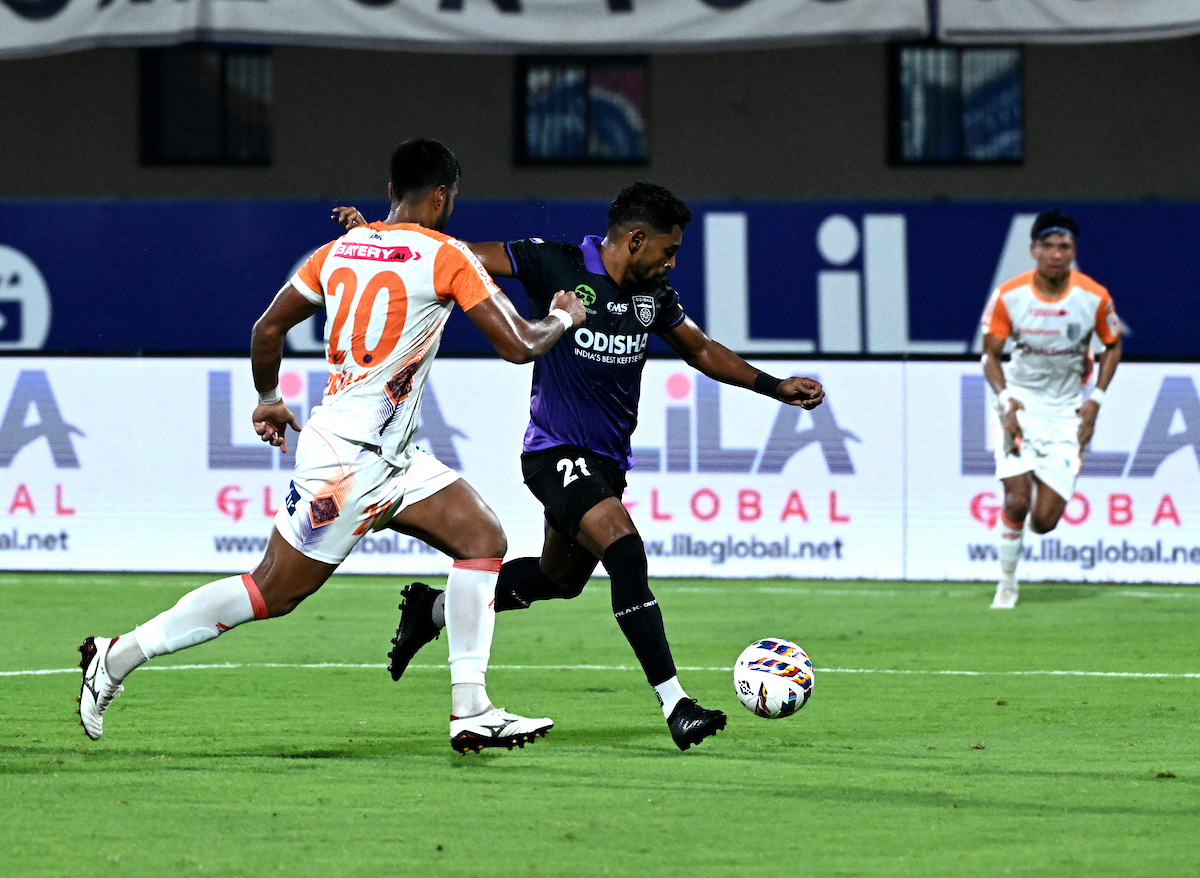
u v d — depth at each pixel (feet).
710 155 212.43
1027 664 88.74
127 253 185.78
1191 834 47.26
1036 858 44.34
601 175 213.66
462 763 58.54
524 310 160.76
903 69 210.59
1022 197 209.97
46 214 185.78
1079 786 54.39
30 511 136.67
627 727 67.46
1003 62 209.77
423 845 45.62
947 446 131.95
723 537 133.28
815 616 111.34
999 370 115.55
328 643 97.14
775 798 52.29
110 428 136.05
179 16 171.32
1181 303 180.45
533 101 215.10
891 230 181.98
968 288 181.78
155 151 217.56
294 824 48.21
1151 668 87.15
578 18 172.45
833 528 132.67
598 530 61.62
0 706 72.02
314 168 215.51
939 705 73.87
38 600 117.91
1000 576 127.54
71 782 54.54
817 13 168.25
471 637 58.54
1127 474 130.72
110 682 58.70
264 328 59.26
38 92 215.72
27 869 42.86
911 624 107.14
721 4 170.81
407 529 59.52
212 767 57.47
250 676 82.79
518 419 132.57
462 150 214.48
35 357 136.46
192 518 135.44
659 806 50.96
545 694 77.25
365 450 56.95
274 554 57.72
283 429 62.90
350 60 214.07
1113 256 180.86
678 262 183.73
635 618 59.88
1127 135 208.23
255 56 217.56
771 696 65.36
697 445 133.08
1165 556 130.72
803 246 182.50
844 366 132.36
